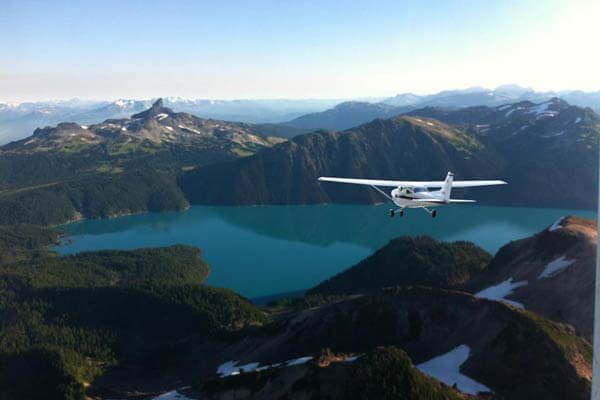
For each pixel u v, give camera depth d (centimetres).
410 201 6100
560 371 6166
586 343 6962
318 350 8438
